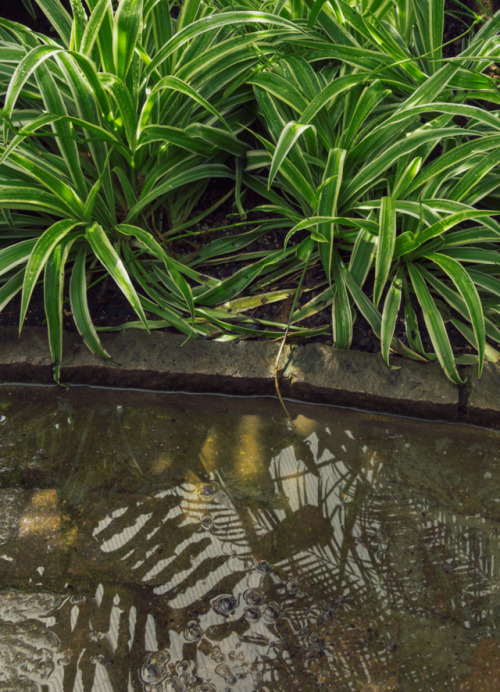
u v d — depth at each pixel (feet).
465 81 5.69
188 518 4.77
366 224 5.30
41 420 5.48
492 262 5.54
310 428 5.47
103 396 5.69
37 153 5.75
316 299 5.88
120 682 3.86
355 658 4.01
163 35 6.15
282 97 5.91
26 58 4.60
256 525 4.74
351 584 4.39
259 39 5.79
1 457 5.19
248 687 3.86
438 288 5.71
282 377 5.57
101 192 6.02
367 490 4.98
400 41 6.53
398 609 4.26
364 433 5.42
